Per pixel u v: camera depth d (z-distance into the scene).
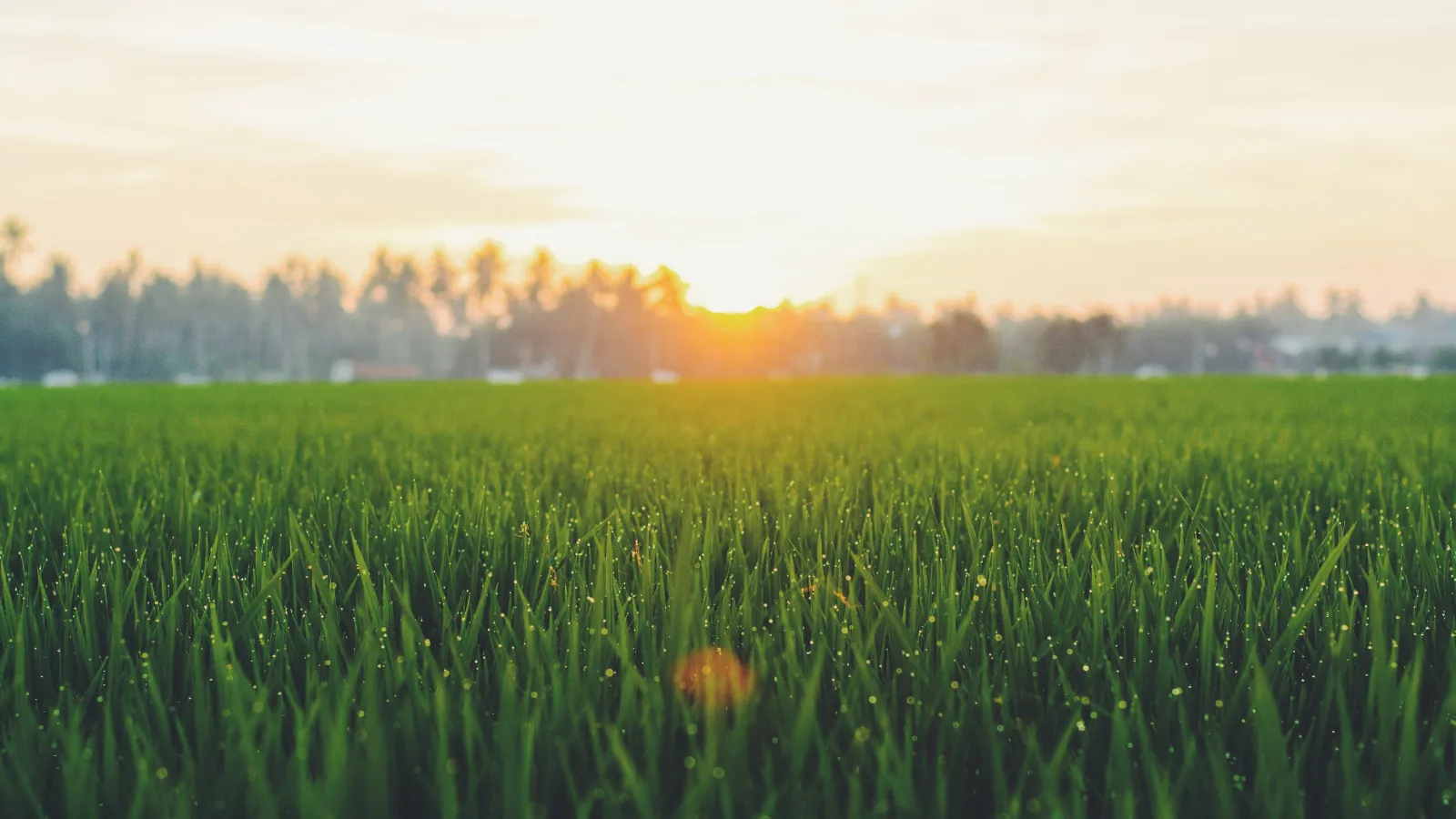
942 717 1.88
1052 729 1.95
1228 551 3.03
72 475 5.52
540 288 134.50
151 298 135.88
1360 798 1.61
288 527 3.64
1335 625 2.29
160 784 1.62
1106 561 2.73
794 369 126.69
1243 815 1.69
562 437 8.71
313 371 151.12
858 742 1.73
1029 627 2.29
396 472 5.63
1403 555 3.07
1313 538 3.25
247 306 149.38
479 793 1.71
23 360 114.38
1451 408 14.41
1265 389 26.94
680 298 128.62
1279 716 2.07
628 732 1.84
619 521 3.51
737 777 1.65
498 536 3.30
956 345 101.62
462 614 2.49
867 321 127.44
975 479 4.59
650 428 10.17
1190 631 2.44
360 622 2.40
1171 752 1.77
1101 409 15.24
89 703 2.14
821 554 3.11
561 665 2.19
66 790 1.61
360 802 1.60
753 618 2.54
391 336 160.38
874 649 2.26
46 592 2.74
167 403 19.73
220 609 2.62
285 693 2.08
